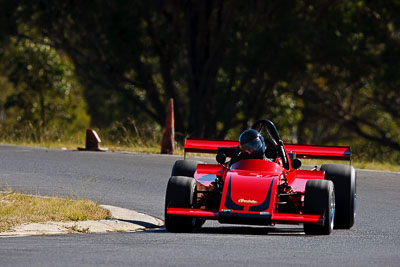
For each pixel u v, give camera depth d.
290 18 124.31
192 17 134.38
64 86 154.00
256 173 37.97
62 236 34.75
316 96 169.38
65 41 137.38
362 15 138.62
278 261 27.33
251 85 136.12
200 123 133.75
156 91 142.12
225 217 34.97
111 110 190.25
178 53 138.50
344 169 41.50
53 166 65.00
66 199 45.38
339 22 138.25
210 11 134.50
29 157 71.19
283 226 43.69
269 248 30.81
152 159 71.69
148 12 132.00
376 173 66.88
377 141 168.12
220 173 40.50
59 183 55.66
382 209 48.50
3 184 54.16
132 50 129.88
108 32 129.38
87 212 41.59
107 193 52.00
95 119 197.62
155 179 59.38
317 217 35.16
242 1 126.12
